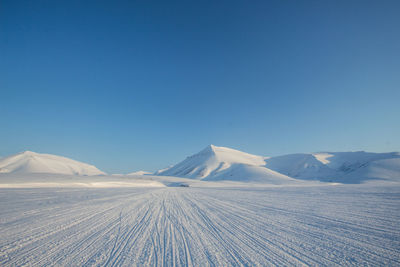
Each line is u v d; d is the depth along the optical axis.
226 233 6.03
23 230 6.18
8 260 3.95
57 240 5.23
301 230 6.31
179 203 13.65
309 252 4.42
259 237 5.59
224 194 22.77
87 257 4.13
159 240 5.34
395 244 4.87
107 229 6.41
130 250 4.57
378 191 22.23
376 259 3.99
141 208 10.97
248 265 3.75
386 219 7.79
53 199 14.30
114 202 13.48
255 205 12.62
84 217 8.23
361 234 5.77
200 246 4.86
